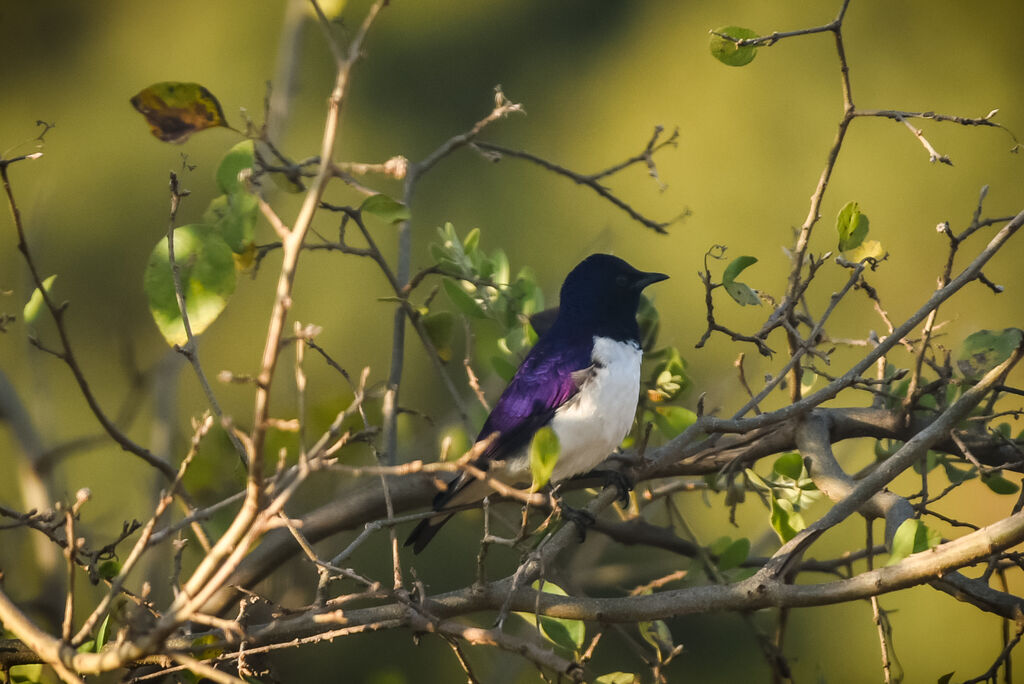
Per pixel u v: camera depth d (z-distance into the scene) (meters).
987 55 19.80
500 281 9.09
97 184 19.08
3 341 12.66
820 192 7.11
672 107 19.78
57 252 18.61
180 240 5.86
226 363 16.77
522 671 9.78
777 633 8.52
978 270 6.55
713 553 8.70
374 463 8.68
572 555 10.72
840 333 18.19
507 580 6.49
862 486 5.97
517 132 20.00
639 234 19.08
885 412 8.04
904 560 5.53
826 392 6.81
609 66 20.27
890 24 19.98
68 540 4.91
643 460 7.84
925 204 19.16
